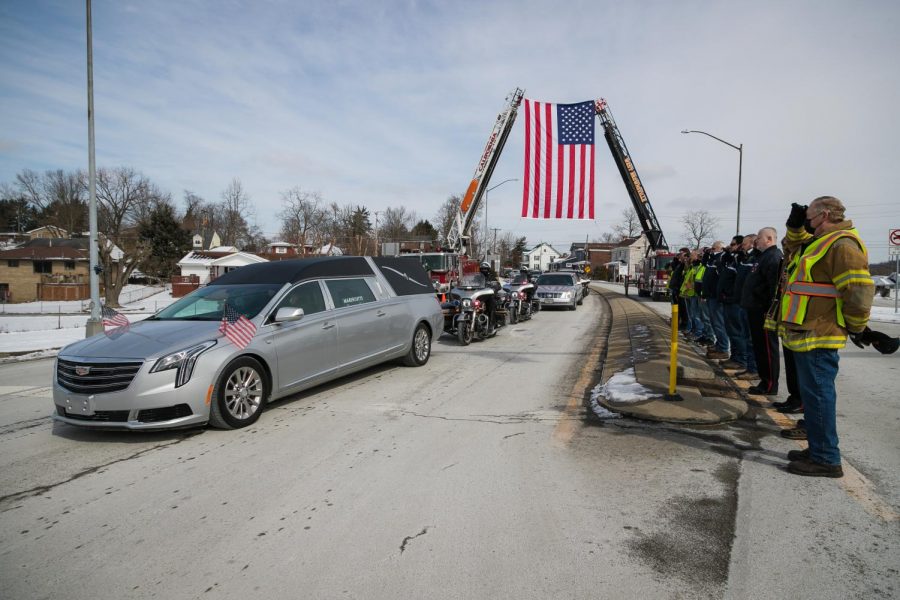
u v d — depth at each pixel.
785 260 5.14
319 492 3.82
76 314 32.19
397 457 4.49
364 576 2.76
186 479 4.11
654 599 2.52
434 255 22.11
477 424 5.39
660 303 24.91
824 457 3.88
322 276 6.95
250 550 3.05
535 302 19.25
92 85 14.28
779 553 2.89
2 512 3.61
